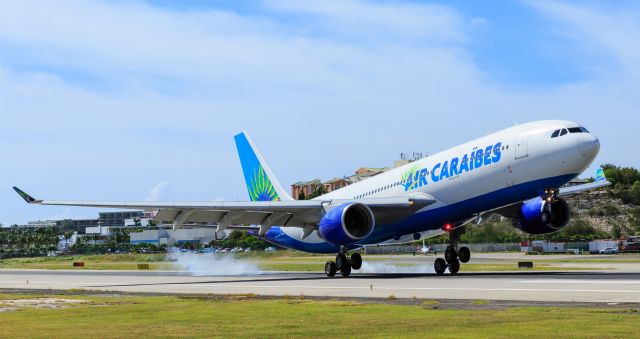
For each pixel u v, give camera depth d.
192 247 199.00
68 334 19.19
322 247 58.78
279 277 55.31
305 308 25.03
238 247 162.12
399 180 53.09
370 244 54.16
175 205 50.38
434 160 50.16
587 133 42.94
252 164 67.62
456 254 51.84
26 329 20.41
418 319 20.84
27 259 138.12
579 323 18.86
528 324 18.88
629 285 31.81
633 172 199.75
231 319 22.25
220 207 50.75
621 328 17.83
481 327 18.62
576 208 181.75
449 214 48.47
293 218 53.00
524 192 44.50
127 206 50.56
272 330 19.33
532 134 44.00
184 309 25.69
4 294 37.78
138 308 26.23
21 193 48.62
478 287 33.09
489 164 45.62
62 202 49.47
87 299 31.81
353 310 23.94
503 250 140.75
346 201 48.81
